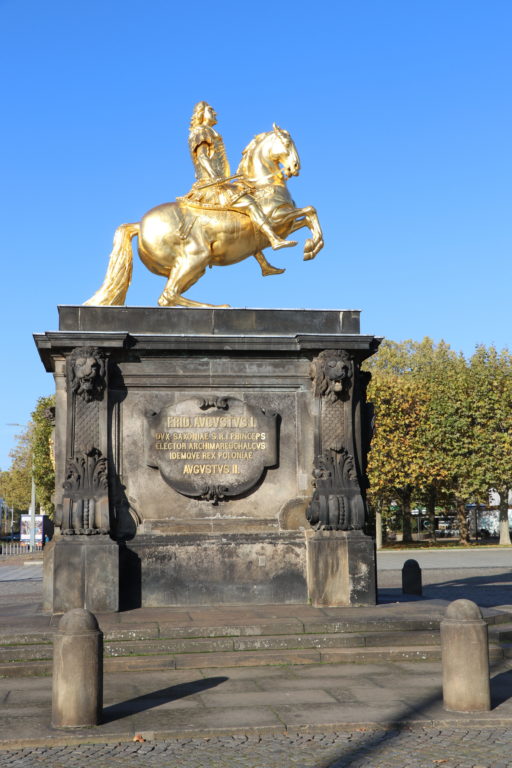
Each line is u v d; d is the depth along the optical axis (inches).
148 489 538.9
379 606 523.2
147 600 519.2
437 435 1847.9
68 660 314.8
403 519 2193.7
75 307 542.9
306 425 557.3
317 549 522.9
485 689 329.1
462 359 2087.8
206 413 547.5
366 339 550.9
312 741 297.9
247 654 422.3
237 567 530.6
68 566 498.9
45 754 287.1
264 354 556.7
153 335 538.3
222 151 624.7
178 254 589.3
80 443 523.5
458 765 268.8
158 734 304.0
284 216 595.5
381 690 364.5
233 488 542.6
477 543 2237.9
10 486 3432.6
